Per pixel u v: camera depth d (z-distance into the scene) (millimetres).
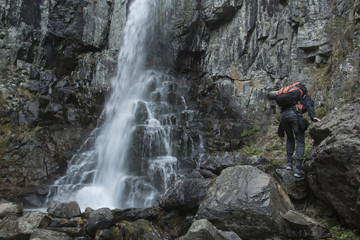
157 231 5605
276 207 4859
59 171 9742
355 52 7672
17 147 10109
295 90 5688
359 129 4637
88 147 10477
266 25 11070
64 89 12148
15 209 6793
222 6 11961
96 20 13422
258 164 6477
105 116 11648
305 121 5602
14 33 12492
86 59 13102
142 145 9406
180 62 13156
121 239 5711
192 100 12406
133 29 14031
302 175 5543
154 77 13070
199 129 10422
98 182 9555
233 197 5020
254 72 11094
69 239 5793
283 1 10852
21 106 11586
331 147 4645
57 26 12906
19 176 9320
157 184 8625
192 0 13062
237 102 11062
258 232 4727
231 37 12031
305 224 4574
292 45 10289
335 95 7805
